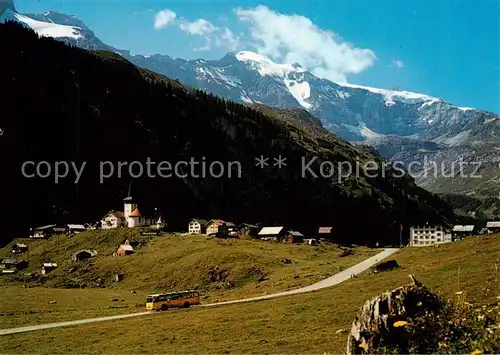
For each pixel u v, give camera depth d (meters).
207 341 55.47
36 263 195.75
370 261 128.50
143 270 160.25
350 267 119.12
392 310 28.17
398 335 27.22
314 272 120.19
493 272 63.09
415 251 130.75
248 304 81.44
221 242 186.00
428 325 27.19
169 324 68.62
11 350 58.88
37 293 132.75
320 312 63.50
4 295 127.75
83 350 56.72
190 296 94.88
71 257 193.88
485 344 24.44
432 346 26.22
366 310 28.62
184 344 54.91
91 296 126.88
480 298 50.72
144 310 93.44
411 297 28.83
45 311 99.06
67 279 165.00
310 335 52.75
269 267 142.50
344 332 51.66
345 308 63.22
